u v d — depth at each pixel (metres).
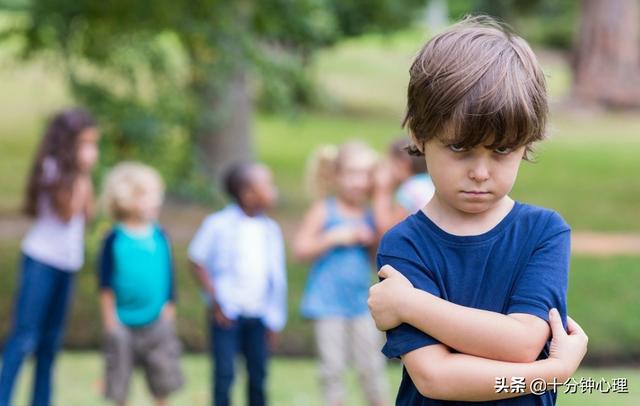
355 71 48.69
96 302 12.98
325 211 8.27
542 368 2.85
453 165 2.85
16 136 28.47
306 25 16.83
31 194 7.98
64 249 8.02
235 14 15.52
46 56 15.33
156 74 14.86
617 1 40.84
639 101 40.97
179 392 9.54
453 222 3.02
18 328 7.96
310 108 38.31
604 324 12.25
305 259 8.19
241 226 8.06
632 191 24.77
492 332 2.86
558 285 2.94
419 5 33.34
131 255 7.86
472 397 2.87
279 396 9.35
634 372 10.31
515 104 2.76
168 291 8.14
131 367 7.93
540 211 3.04
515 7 45.06
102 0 14.39
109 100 14.27
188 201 20.52
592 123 38.38
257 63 15.77
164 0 14.35
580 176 27.05
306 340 12.16
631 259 15.91
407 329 2.96
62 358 11.29
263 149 30.72
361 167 8.20
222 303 7.93
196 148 16.33
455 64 2.83
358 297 8.16
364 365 8.17
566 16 51.88
